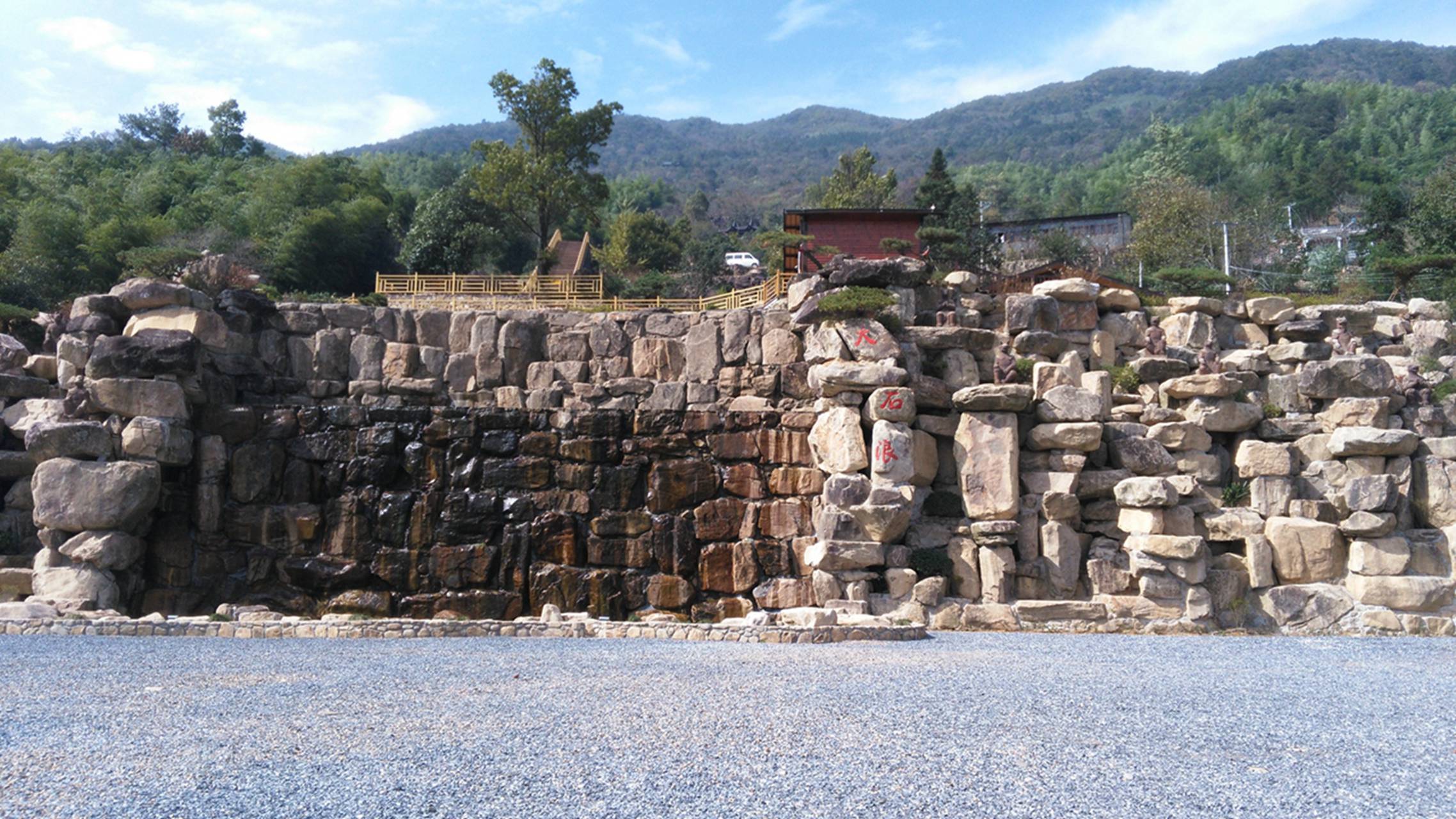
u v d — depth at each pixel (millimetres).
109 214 62719
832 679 14008
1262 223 73000
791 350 28906
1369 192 104500
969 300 28969
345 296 64438
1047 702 12633
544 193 56406
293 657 15672
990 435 24906
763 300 34281
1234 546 24500
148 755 9469
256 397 28719
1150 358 27547
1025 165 188750
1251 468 25109
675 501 28266
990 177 155125
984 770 9359
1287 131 139500
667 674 14258
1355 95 154375
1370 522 23312
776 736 10414
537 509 28406
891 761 9555
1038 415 25500
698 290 64500
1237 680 14969
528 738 10211
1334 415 25844
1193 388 25984
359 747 9781
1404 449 24375
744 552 27516
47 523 23938
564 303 39375
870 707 11961
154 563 26391
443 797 8344
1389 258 43969
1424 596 22797
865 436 25547
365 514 28031
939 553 24016
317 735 10258
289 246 63531
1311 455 25656
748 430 28656
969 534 24391
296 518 27656
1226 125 156375
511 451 28891
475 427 28953
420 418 28938
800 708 11797
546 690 12805
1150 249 68250
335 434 28469
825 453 26031
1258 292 54188
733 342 29406
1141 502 23578
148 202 72938
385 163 145875
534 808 8109
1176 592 23094
